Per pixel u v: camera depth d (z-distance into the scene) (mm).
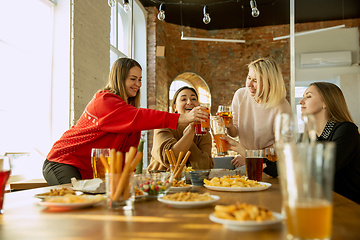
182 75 7133
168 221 645
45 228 601
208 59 7234
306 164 453
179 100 2318
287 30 7109
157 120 1609
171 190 1081
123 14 5605
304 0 6020
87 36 3705
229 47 7246
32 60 3207
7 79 2896
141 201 926
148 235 539
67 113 3365
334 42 6941
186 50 7055
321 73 6922
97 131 1752
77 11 3504
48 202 800
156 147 1809
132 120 1643
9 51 2930
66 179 1697
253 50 7188
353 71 6816
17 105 3010
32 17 3217
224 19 6816
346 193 1575
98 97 1788
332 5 6246
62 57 3412
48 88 3373
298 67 7020
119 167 794
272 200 881
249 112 2088
